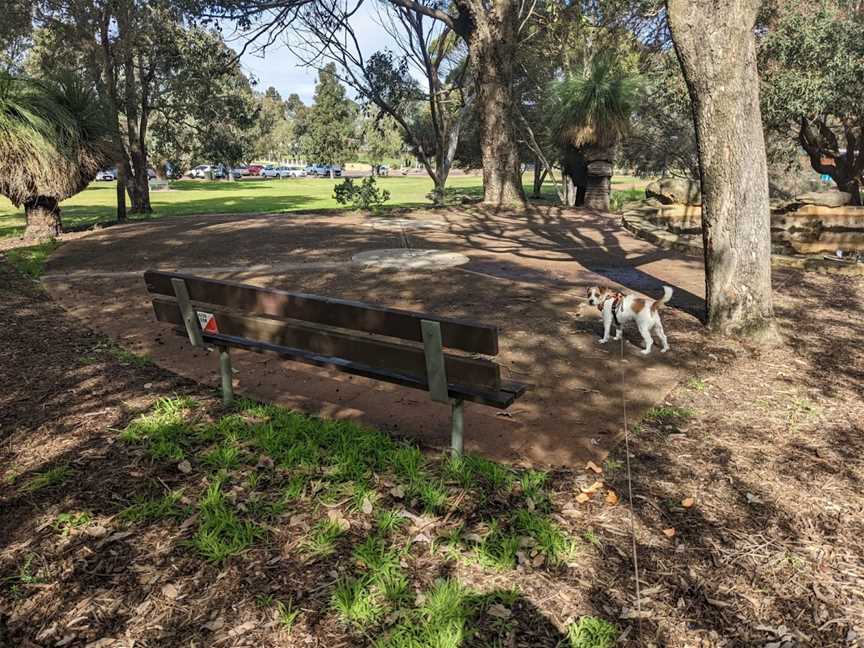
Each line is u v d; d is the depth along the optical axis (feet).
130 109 70.49
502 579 8.55
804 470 11.52
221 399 14.34
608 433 12.91
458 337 10.19
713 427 13.25
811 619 8.02
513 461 11.69
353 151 271.69
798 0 54.13
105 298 24.84
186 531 9.52
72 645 7.48
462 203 67.82
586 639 7.54
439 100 81.10
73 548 9.13
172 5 67.15
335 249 36.42
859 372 16.43
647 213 49.78
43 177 40.29
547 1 76.18
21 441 12.32
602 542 9.36
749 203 18.43
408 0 62.28
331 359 12.30
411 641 7.38
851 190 66.39
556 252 35.99
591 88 60.95
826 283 27.04
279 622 7.81
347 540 9.33
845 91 52.06
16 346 18.30
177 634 7.66
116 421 13.12
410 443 12.18
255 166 284.00
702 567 8.91
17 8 63.62
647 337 17.63
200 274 29.45
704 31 17.57
